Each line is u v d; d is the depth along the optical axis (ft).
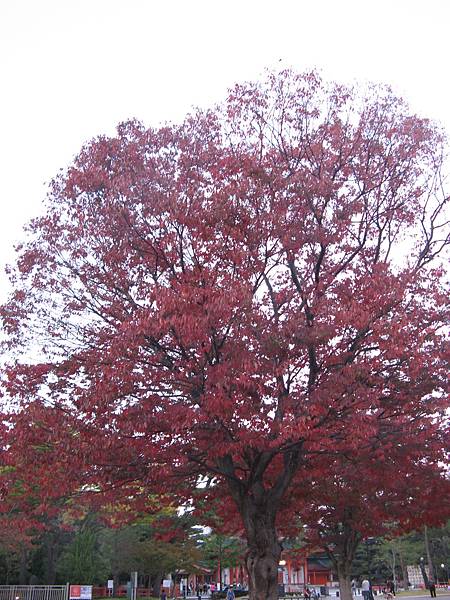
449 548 238.89
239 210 39.14
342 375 36.52
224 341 35.01
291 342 36.14
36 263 45.44
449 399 41.27
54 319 44.78
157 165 44.16
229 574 284.00
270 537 41.14
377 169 46.16
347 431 36.86
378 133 46.44
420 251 46.80
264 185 40.37
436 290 42.22
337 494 61.26
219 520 65.26
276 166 42.98
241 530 71.82
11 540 105.91
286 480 42.73
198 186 41.93
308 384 38.73
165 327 33.76
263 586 39.60
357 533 78.13
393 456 49.42
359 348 39.04
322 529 75.97
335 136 45.68
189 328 32.45
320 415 35.91
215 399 32.19
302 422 33.19
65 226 45.32
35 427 37.76
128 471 40.75
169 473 41.96
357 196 45.60
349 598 75.15
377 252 45.91
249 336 35.12
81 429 36.19
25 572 132.16
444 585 228.02
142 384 36.78
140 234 41.83
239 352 33.94
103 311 43.88
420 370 40.29
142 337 35.17
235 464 47.47
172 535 65.00
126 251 42.52
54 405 38.55
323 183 41.01
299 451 42.63
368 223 45.70
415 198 47.01
